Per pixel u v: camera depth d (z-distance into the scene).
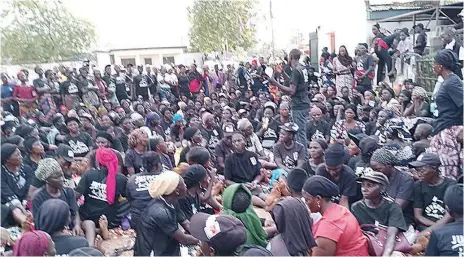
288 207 3.48
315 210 3.69
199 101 12.22
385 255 3.93
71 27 12.69
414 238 4.44
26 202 5.36
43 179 4.71
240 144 6.57
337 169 5.01
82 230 5.12
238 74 13.12
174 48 15.09
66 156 5.78
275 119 9.00
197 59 14.74
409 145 5.91
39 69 11.88
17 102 10.59
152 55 15.18
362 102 10.11
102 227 5.24
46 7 11.97
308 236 3.48
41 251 3.11
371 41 11.72
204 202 5.34
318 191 3.64
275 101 10.96
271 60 12.57
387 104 8.77
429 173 4.64
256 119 9.98
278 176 6.55
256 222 4.17
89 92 12.10
